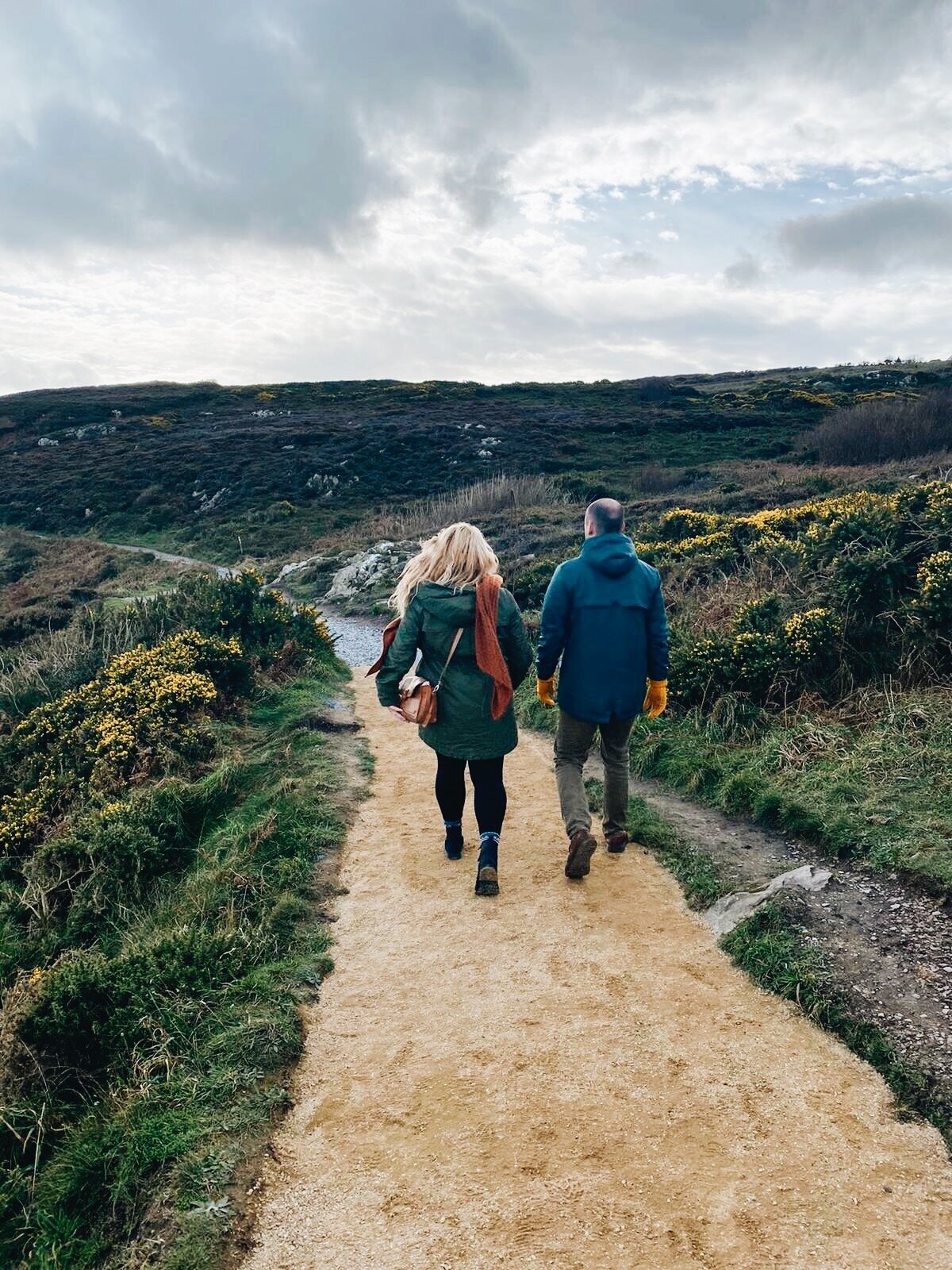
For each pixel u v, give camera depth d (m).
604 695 3.81
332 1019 3.04
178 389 59.12
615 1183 2.23
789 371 62.06
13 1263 2.48
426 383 57.56
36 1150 2.84
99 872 5.26
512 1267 2.01
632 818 4.60
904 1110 2.43
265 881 4.20
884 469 18.70
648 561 10.33
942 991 2.87
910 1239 2.03
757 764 4.94
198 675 7.85
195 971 3.44
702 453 32.69
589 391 52.41
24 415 50.12
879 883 3.61
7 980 4.71
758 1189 2.19
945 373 46.69
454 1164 2.33
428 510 26.31
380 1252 2.08
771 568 8.08
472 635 3.63
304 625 10.27
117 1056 3.14
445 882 4.07
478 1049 2.81
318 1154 2.41
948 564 5.83
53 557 26.81
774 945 3.21
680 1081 2.61
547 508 22.11
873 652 5.97
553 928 3.57
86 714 8.47
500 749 3.72
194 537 28.83
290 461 35.00
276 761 6.23
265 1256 2.10
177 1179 2.37
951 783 4.21
